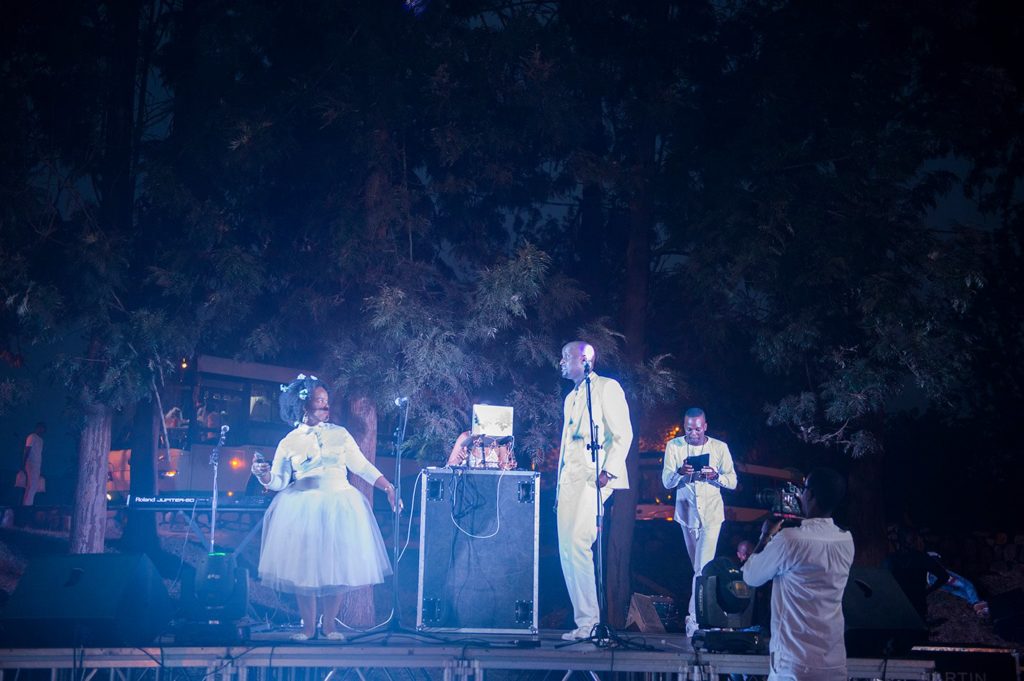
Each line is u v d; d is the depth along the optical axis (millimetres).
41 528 14781
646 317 14289
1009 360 17578
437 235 12672
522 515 7520
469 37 11875
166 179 11117
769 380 15852
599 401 7379
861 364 11711
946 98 12711
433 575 7406
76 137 11953
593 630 7203
